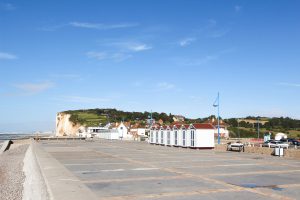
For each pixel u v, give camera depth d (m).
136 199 13.73
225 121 132.75
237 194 14.70
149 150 45.69
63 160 30.25
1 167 37.75
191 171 22.17
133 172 21.69
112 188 16.02
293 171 22.42
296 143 52.66
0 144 104.19
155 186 16.52
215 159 31.30
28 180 23.19
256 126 125.94
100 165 25.91
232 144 44.91
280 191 15.38
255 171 22.33
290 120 131.38
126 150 45.62
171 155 36.28
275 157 33.75
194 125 49.16
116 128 121.81
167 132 59.12
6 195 20.58
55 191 13.53
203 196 14.27
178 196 14.26
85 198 12.34
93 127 163.12
